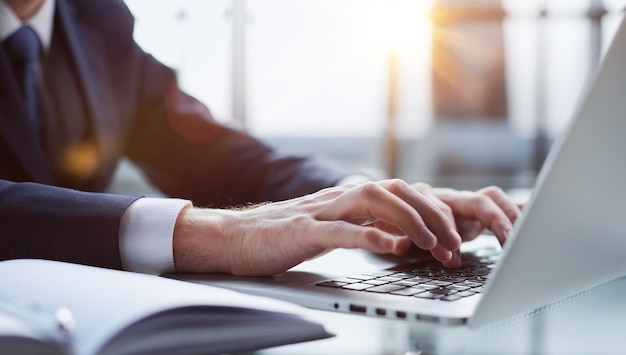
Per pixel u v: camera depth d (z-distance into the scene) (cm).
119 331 43
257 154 138
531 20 639
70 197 79
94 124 132
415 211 71
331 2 675
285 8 665
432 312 55
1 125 118
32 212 77
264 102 654
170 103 148
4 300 50
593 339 51
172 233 76
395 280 71
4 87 119
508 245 50
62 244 76
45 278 55
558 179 52
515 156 661
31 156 120
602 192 59
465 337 51
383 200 71
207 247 75
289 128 709
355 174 127
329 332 51
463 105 656
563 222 55
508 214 97
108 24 140
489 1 636
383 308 57
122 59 142
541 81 649
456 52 649
